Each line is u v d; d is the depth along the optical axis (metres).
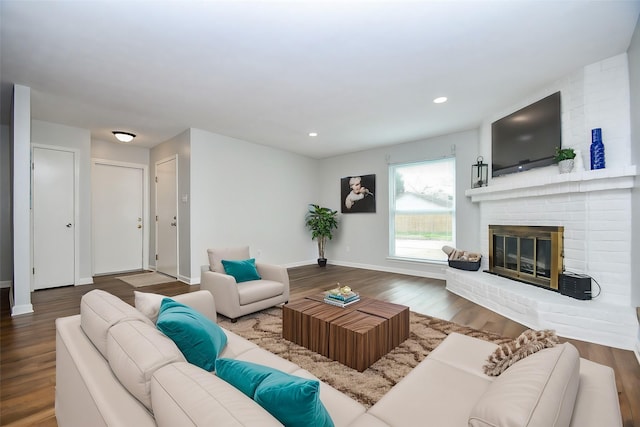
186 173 4.64
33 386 1.82
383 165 5.68
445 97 3.36
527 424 0.65
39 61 2.55
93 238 5.20
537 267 3.18
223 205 4.95
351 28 2.12
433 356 1.44
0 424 1.49
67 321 1.42
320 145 5.60
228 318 2.98
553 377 0.81
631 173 2.33
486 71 2.76
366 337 2.01
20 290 3.10
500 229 3.72
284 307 2.51
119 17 1.98
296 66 2.66
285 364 1.39
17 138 3.02
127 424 0.76
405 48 2.37
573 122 2.79
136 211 5.66
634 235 2.41
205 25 2.08
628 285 2.48
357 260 6.09
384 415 1.01
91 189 4.97
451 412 1.01
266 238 5.66
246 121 4.18
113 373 0.98
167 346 0.95
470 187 4.57
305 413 0.73
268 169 5.70
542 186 3.03
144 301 1.51
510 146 3.56
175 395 0.70
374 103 3.52
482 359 1.39
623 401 1.67
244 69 2.71
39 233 4.15
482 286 3.43
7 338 2.50
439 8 1.91
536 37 2.23
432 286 4.41
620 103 2.50
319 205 6.77
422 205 5.22
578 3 1.87
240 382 0.87
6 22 2.02
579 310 2.47
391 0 1.84
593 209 2.64
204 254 4.68
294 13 1.96
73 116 3.97
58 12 1.92
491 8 1.91
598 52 2.46
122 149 5.47
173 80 2.92
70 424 1.13
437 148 4.95
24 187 3.09
